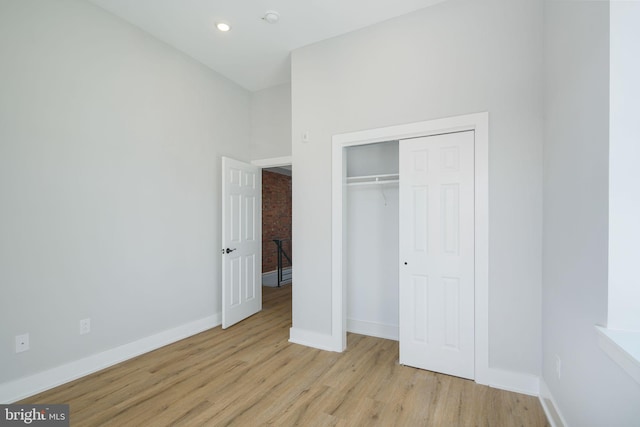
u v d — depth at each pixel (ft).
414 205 8.23
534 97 6.81
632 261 3.69
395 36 8.46
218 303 11.85
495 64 7.18
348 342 9.90
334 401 6.57
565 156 5.27
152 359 8.68
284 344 9.78
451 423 5.83
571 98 5.03
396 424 5.82
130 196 8.89
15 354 6.60
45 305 7.07
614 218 3.74
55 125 7.28
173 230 10.16
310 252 9.75
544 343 6.47
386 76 8.56
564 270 5.27
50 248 7.17
